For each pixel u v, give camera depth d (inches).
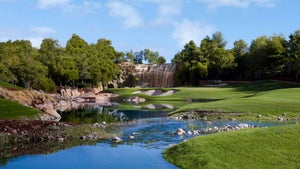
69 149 1008.9
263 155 757.9
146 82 6496.1
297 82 4498.0
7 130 1197.7
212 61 5782.5
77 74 4862.2
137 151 979.3
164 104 3240.7
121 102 3759.8
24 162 857.5
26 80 4229.8
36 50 4990.2
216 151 814.5
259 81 4709.6
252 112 1889.8
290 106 2009.1
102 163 848.3
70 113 2309.3
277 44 4869.6
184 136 1258.6
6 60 4052.7
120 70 6358.3
